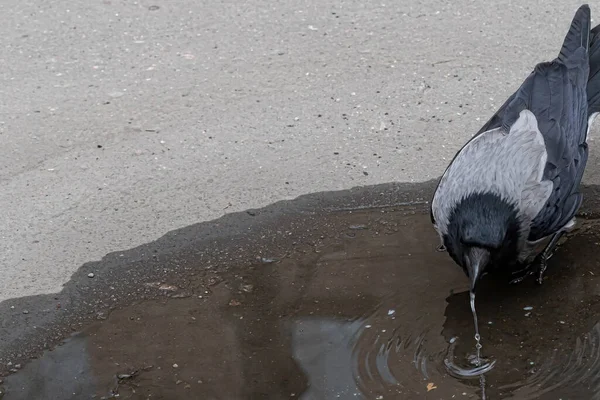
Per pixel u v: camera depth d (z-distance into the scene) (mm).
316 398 5508
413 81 8875
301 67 9281
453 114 8305
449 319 6082
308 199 7375
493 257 6082
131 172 7840
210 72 9297
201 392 5613
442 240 6344
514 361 5699
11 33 10195
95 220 7270
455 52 9312
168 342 6047
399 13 10172
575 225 6852
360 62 9281
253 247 6910
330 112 8500
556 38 9406
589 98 7121
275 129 8312
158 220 7242
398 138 8039
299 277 6574
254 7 10516
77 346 6066
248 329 6117
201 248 6926
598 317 5996
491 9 10102
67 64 9586
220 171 7785
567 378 5535
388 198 7316
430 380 5602
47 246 7000
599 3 9977
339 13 10258
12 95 9086
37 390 5719
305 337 6008
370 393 5516
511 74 8844
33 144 8289
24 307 6414
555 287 6297
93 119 8633
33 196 7586
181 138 8273
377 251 6766
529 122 6461
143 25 10258
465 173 6184
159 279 6645
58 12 10609
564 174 6402
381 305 6242
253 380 5680
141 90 9062
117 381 5746
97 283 6621
